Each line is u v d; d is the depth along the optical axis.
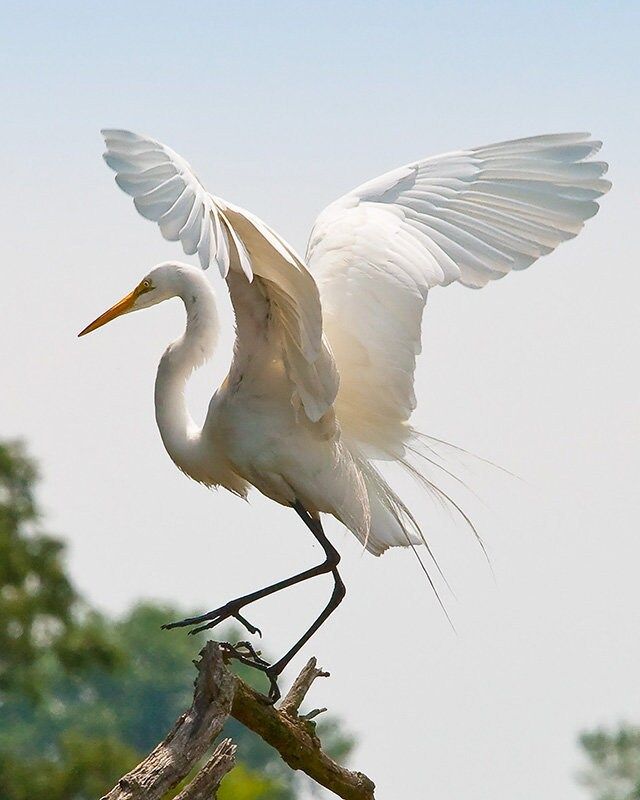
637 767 52.28
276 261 11.18
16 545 35.09
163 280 13.82
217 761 10.85
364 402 12.72
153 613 77.38
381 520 12.95
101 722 73.75
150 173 9.84
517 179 12.94
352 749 72.19
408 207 13.05
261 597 12.74
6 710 74.12
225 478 13.53
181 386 13.62
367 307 12.55
